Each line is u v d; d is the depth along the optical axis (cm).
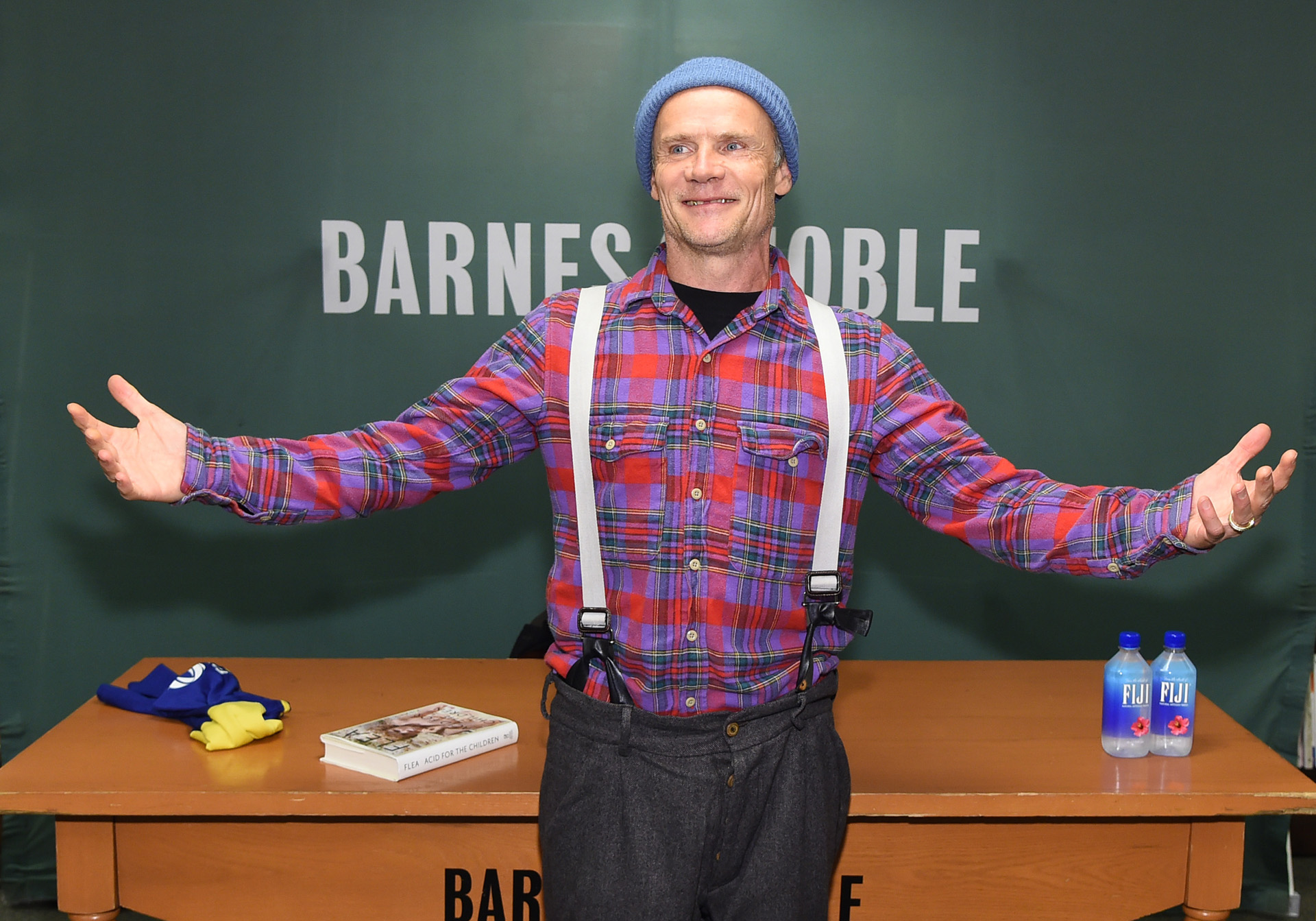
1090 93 233
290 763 159
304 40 228
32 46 226
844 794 138
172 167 230
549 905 131
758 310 132
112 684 189
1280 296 236
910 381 140
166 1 226
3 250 230
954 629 248
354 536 244
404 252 234
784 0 230
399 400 238
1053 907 157
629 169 233
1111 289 237
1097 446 241
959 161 234
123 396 131
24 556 238
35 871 243
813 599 133
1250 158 234
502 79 231
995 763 162
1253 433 124
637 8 230
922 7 231
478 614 246
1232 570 245
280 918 154
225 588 243
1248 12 231
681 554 128
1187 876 157
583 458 131
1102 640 248
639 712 127
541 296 236
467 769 158
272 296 234
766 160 133
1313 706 244
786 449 129
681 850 124
